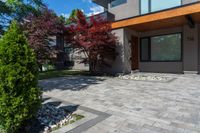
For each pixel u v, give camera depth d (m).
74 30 10.34
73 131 3.21
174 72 11.24
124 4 13.79
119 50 10.93
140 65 12.79
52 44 7.93
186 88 6.48
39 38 7.04
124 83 7.95
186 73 10.45
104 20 10.80
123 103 4.84
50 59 7.73
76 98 5.56
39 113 4.07
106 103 4.89
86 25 10.46
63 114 4.10
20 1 6.60
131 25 10.39
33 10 7.08
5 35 3.23
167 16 8.82
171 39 11.34
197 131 3.11
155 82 7.91
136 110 4.25
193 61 10.20
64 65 16.17
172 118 3.71
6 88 3.01
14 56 3.14
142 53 12.77
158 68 11.94
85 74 11.95
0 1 6.29
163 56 11.75
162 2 11.64
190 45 10.30
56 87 7.51
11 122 3.00
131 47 11.83
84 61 11.77
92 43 10.04
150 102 4.87
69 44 10.89
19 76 3.08
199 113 3.96
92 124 3.48
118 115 3.94
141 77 9.46
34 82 3.31
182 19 9.23
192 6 8.10
